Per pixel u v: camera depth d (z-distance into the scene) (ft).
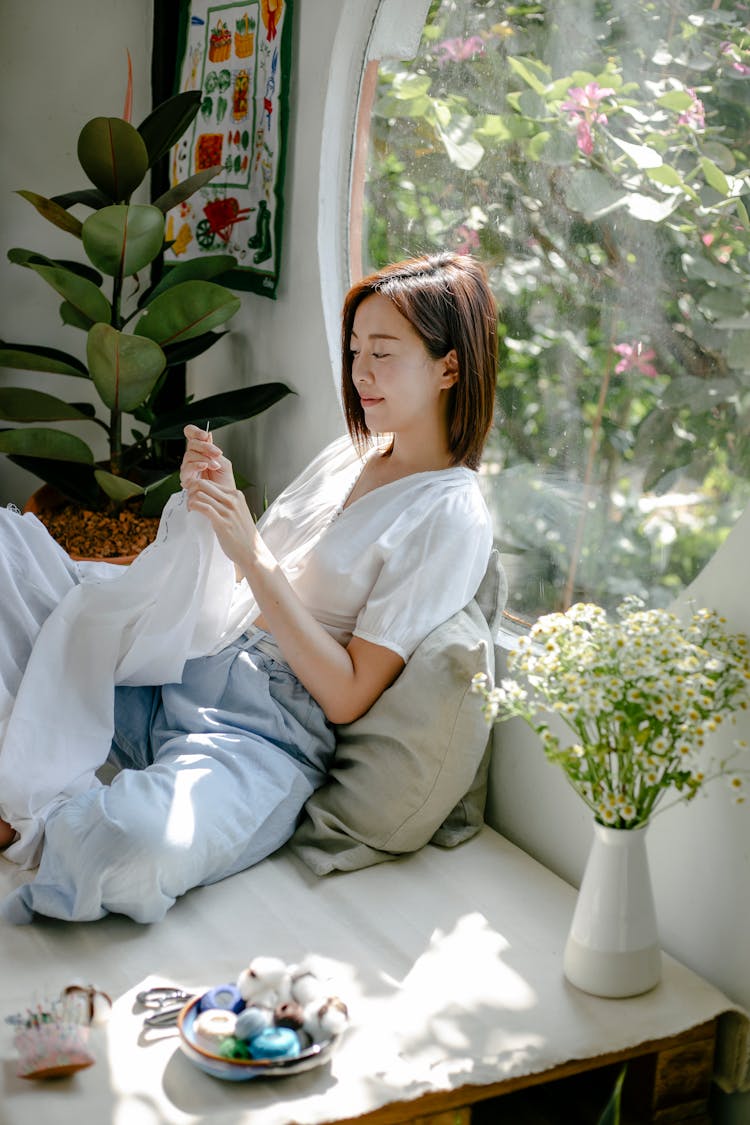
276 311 9.48
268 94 9.10
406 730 6.20
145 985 5.31
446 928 5.82
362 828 6.37
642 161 6.38
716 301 5.93
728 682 5.18
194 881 5.90
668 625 5.12
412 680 6.22
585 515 6.88
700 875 5.59
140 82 11.41
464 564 6.44
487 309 6.59
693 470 6.14
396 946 5.66
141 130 9.71
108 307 9.23
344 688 6.35
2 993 5.21
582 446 6.89
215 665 6.86
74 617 6.71
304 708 6.64
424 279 6.41
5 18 10.80
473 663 6.06
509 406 7.45
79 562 7.68
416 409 6.57
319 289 8.75
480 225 7.63
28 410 9.70
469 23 7.57
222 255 9.70
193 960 5.51
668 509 6.29
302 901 6.03
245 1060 4.67
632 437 6.52
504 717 5.33
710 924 5.56
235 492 6.42
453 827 6.73
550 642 5.27
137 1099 4.63
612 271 6.61
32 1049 4.71
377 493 6.73
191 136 10.43
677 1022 5.19
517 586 7.45
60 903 5.67
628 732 5.05
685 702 4.83
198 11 10.25
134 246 9.08
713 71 5.93
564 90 6.89
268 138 9.16
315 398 9.02
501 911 5.99
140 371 9.07
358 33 8.18
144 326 9.09
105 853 5.58
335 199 8.65
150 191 11.56
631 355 6.51
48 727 6.49
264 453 10.00
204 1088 4.71
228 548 6.30
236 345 10.30
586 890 5.37
